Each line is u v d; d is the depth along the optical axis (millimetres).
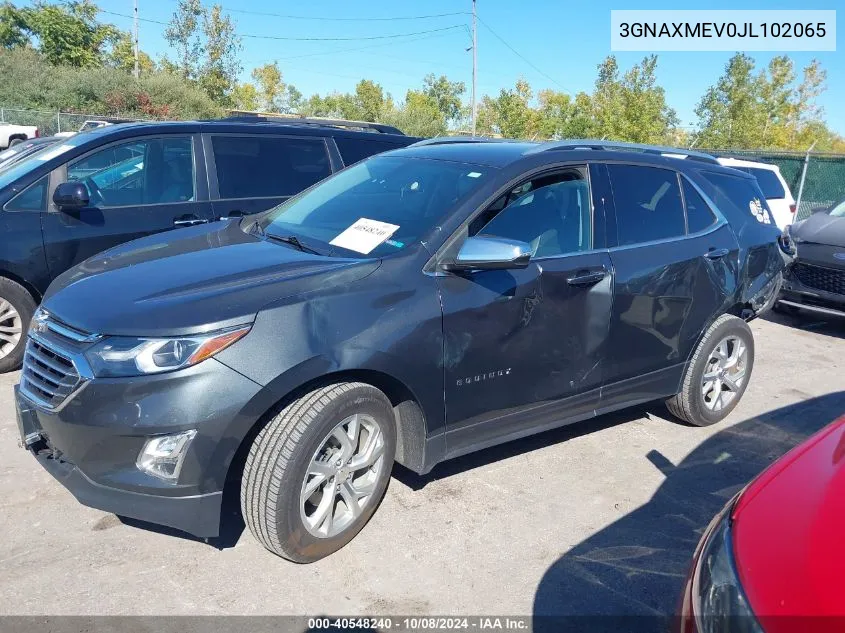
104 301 3037
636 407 5301
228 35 44375
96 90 34969
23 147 7062
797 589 1739
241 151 6176
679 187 4695
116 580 3029
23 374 3238
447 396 3436
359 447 3279
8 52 36844
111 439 2801
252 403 2840
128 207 5590
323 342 2986
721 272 4684
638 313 4188
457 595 3043
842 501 2002
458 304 3389
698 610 1930
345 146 6777
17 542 3258
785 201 10727
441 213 3596
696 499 3949
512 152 4070
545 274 3727
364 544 3367
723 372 4910
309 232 3912
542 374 3816
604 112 34875
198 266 3365
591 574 3227
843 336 7859
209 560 3199
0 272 5172
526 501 3828
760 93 46750
